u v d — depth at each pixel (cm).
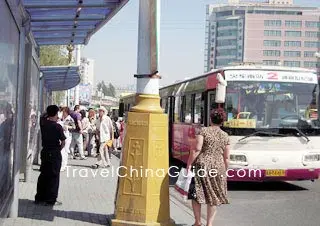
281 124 1329
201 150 827
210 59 16975
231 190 1389
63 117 2014
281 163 1310
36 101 1585
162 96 2284
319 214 1061
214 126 832
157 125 809
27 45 1092
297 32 16212
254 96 1331
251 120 1320
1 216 668
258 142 1315
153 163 804
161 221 808
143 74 816
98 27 1222
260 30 16062
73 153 2111
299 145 1330
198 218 843
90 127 2220
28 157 1273
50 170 1002
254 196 1291
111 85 14838
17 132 844
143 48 816
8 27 672
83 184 1341
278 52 16112
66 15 1052
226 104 1322
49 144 1005
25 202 1023
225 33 16462
